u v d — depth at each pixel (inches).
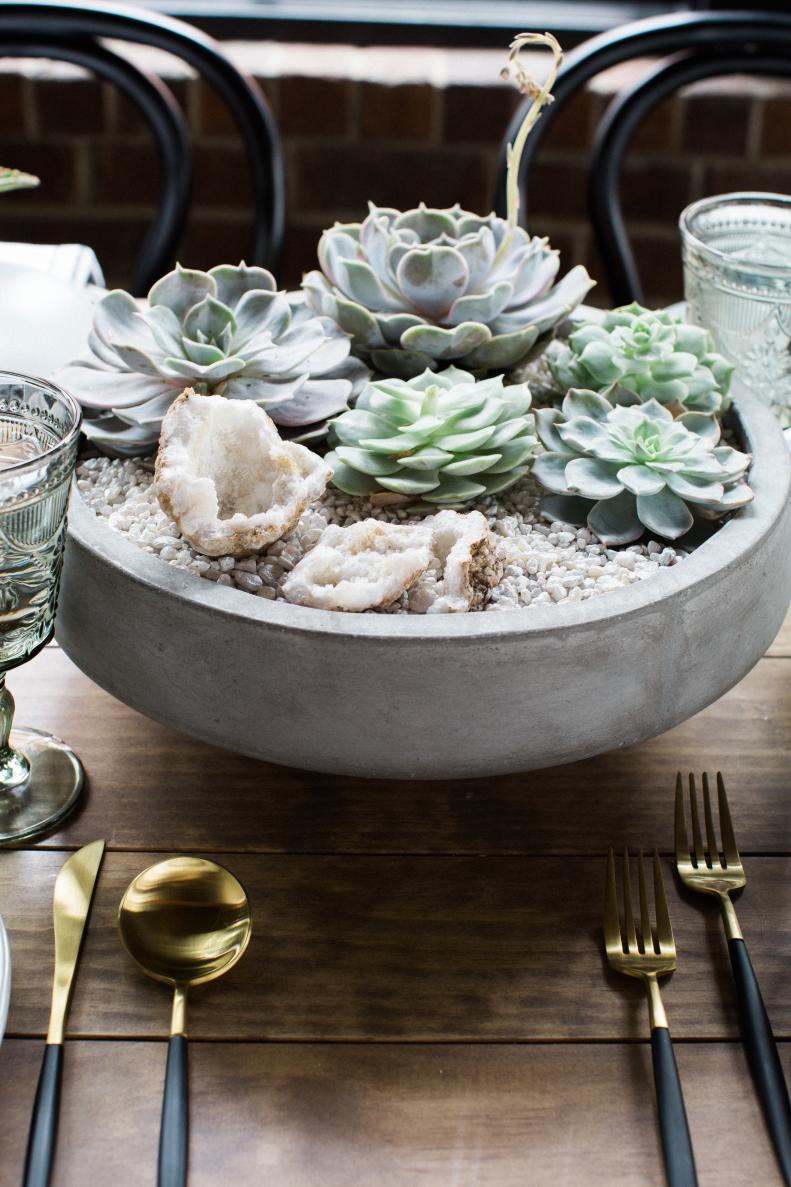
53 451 22.9
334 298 31.4
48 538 23.8
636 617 23.4
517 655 22.8
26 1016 21.9
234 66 51.8
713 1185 19.5
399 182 69.3
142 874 24.2
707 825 25.8
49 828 25.8
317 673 22.9
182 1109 20.1
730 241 39.6
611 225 53.0
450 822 26.6
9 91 65.7
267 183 52.2
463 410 28.7
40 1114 19.9
